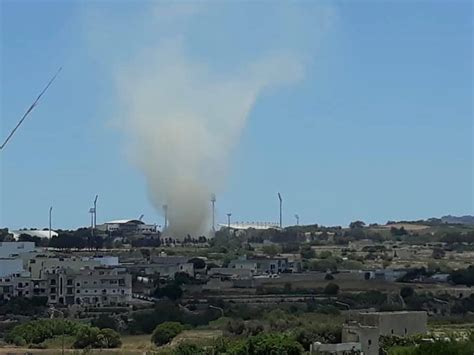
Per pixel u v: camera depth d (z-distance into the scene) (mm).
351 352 177375
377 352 180750
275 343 181625
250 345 183000
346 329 184125
